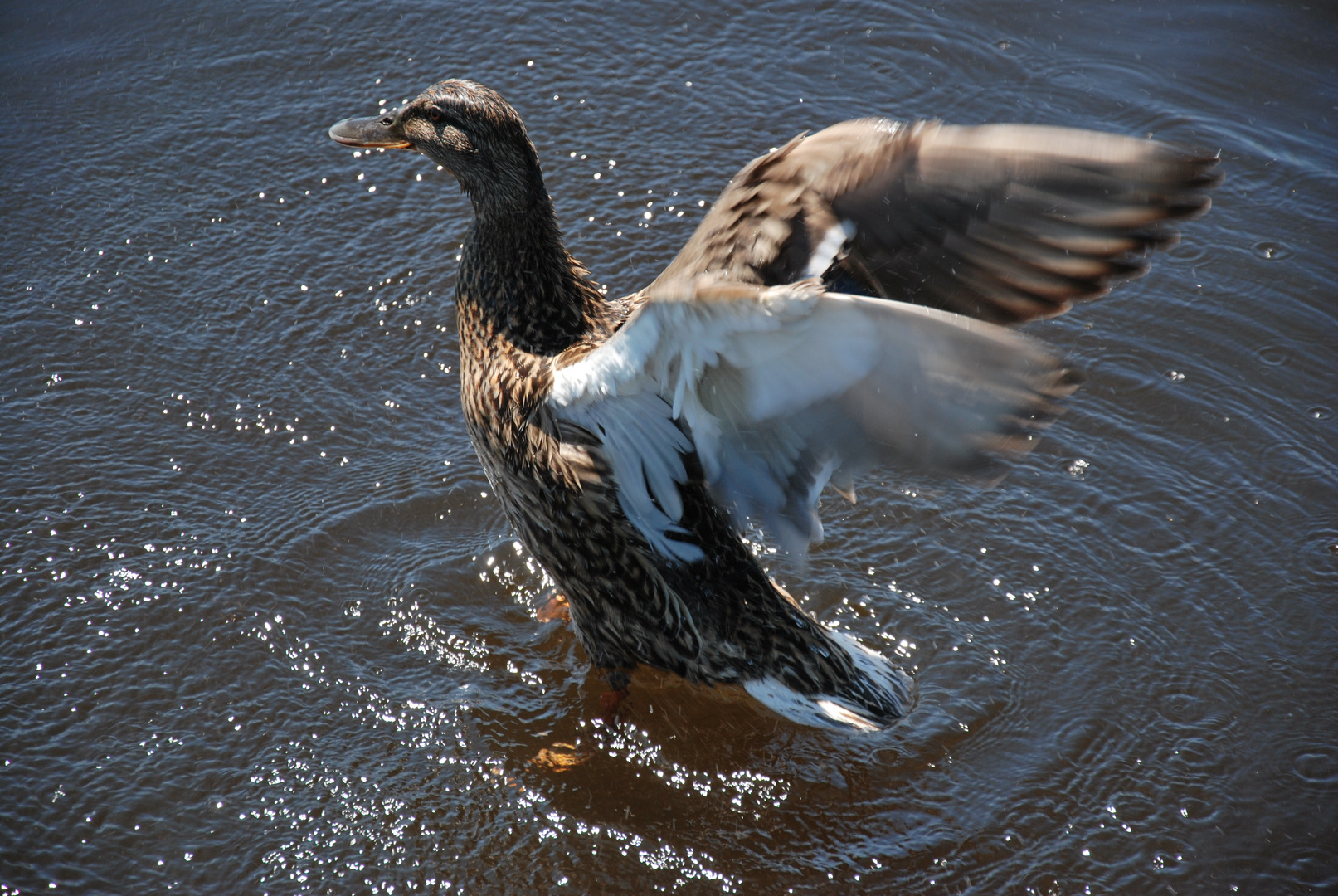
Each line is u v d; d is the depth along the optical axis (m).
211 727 4.31
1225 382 5.63
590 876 3.94
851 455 3.34
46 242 6.12
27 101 6.84
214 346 5.73
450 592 4.87
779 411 3.37
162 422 5.39
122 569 4.79
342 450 5.35
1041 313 3.68
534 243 4.27
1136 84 7.01
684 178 6.54
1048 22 7.48
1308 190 6.43
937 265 3.77
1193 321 5.89
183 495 5.10
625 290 5.96
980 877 3.96
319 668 4.54
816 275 3.80
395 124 4.47
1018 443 2.87
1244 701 4.48
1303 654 4.63
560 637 4.79
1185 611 4.80
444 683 4.55
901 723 4.45
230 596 4.74
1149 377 5.67
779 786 4.26
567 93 7.04
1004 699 4.52
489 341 4.33
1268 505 5.16
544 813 4.14
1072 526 5.12
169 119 6.82
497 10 7.63
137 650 4.54
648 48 7.37
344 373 5.66
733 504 3.82
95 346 5.67
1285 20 7.40
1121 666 4.62
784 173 3.77
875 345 2.91
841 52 7.31
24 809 4.00
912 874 3.97
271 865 3.91
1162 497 5.21
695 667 4.48
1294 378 5.63
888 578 4.97
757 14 7.60
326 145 6.75
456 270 6.12
